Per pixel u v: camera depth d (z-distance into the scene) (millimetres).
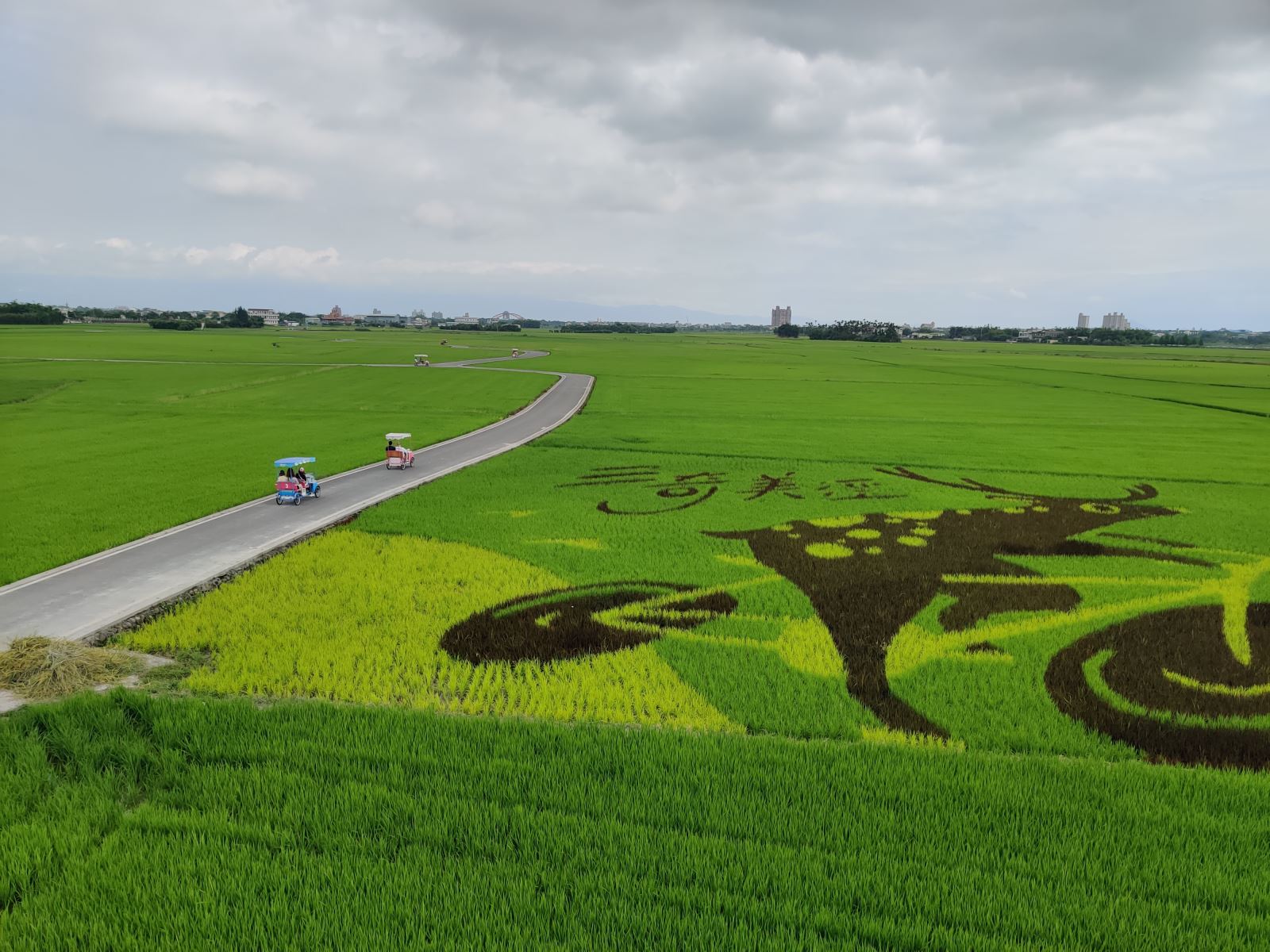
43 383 78125
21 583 19094
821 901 8406
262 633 16375
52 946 7621
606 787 10547
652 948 7703
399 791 10281
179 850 9086
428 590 19531
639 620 17844
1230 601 19859
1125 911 8305
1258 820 10102
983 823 9875
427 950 7629
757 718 13070
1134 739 12727
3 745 11086
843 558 23406
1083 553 24375
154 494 29703
